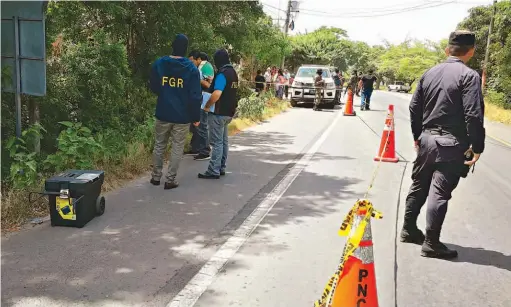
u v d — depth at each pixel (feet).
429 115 14.94
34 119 23.70
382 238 16.70
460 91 14.26
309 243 15.96
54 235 15.90
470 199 22.62
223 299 12.10
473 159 14.33
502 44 93.35
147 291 12.36
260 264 14.21
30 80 19.83
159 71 21.12
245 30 50.14
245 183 23.63
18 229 16.31
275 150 33.22
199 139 28.99
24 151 21.20
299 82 71.41
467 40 14.57
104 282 12.75
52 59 26.50
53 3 26.84
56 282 12.65
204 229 16.98
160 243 15.56
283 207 19.85
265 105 61.11
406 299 12.53
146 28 34.50
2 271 13.15
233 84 23.65
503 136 50.65
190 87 21.21
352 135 41.98
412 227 16.37
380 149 30.81
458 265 14.73
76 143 21.77
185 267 13.85
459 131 14.48
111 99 28.73
